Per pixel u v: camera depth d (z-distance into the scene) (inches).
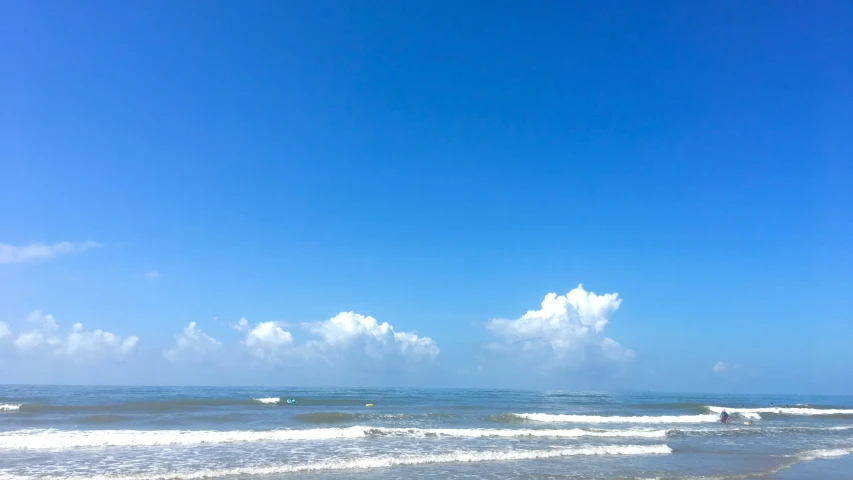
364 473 692.7
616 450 926.4
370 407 1754.4
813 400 4119.1
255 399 1843.0
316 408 1657.2
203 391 2810.0
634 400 2736.2
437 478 674.2
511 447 933.8
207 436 956.0
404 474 693.9
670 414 1763.0
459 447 917.8
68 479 618.2
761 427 1444.4
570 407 2015.3
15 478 622.8
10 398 1883.6
